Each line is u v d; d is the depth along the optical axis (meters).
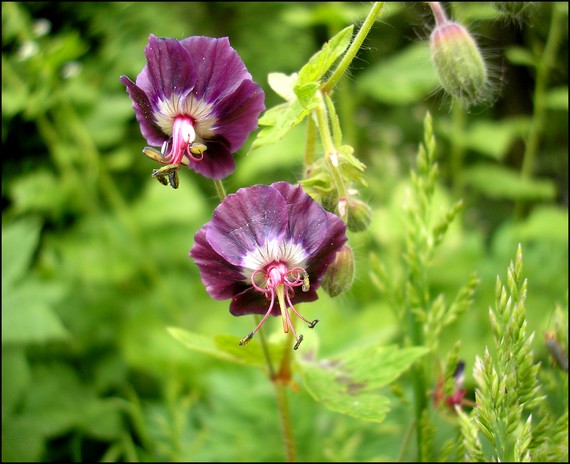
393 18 0.59
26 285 0.34
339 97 0.52
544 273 0.40
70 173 0.45
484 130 0.48
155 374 0.37
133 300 0.43
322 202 0.22
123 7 0.52
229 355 0.24
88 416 0.34
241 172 0.43
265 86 0.57
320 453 0.29
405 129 0.68
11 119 0.45
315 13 0.43
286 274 0.20
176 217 0.45
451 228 0.42
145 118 0.21
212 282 0.21
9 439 0.32
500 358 0.20
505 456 0.22
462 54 0.23
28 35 0.43
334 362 0.24
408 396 0.29
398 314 0.25
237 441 0.29
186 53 0.20
